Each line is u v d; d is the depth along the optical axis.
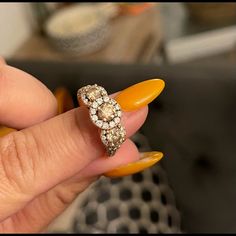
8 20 0.30
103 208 0.18
